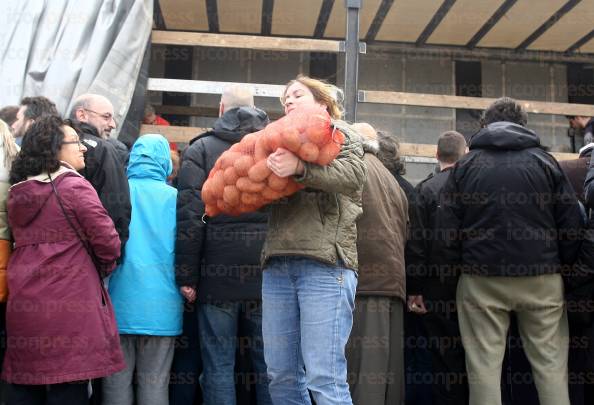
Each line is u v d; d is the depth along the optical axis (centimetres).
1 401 296
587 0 557
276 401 265
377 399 328
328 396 243
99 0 455
